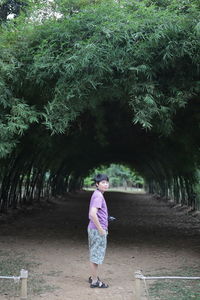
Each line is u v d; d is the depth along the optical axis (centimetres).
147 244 911
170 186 2344
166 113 661
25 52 670
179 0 641
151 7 616
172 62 645
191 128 898
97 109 873
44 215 1534
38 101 715
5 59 648
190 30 611
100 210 528
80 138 1318
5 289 514
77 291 516
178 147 1254
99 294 504
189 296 494
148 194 3472
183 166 1523
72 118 646
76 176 3306
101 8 623
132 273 628
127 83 632
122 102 708
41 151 1567
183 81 665
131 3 644
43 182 2061
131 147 1775
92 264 535
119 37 595
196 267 674
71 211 1755
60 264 685
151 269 659
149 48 620
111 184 5353
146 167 3048
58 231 1102
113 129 1142
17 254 759
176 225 1275
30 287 526
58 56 611
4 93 645
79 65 597
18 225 1199
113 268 662
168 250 838
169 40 616
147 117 627
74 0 664
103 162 3020
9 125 613
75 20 629
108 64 609
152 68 639
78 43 592
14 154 1220
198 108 769
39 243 895
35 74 657
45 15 684
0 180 1317
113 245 892
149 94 620
